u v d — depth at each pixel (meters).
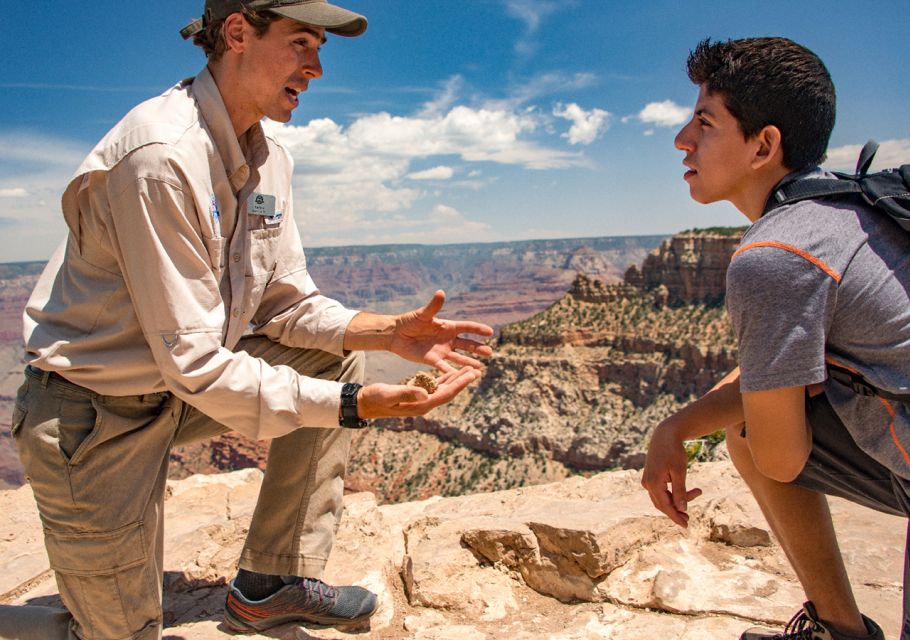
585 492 4.59
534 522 3.73
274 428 2.62
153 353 2.54
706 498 4.10
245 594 3.24
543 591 3.64
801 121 2.06
